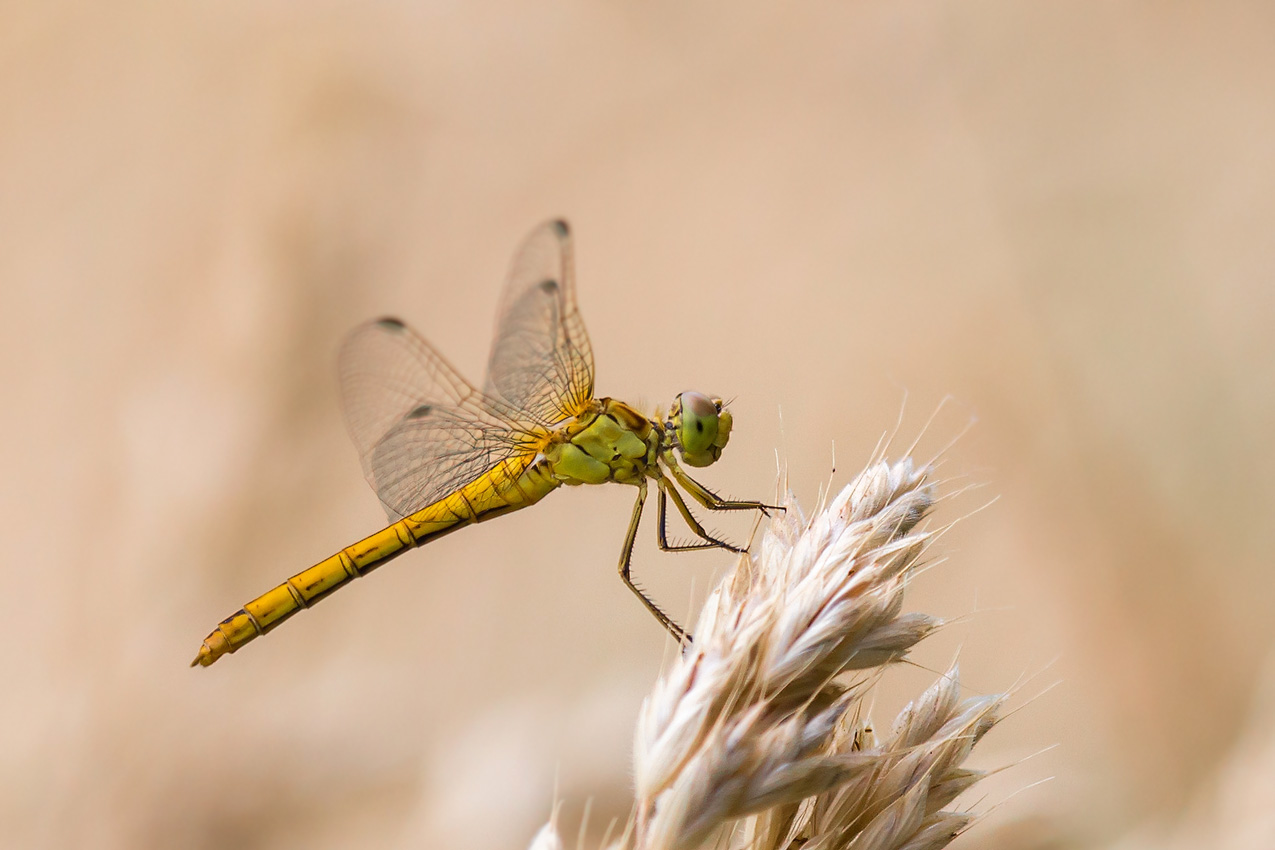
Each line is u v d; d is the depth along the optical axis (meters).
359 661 0.40
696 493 0.37
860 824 0.34
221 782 0.38
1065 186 0.43
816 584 0.33
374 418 0.37
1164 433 0.40
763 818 0.34
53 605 0.40
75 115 0.45
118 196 0.43
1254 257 0.42
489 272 0.45
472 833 0.37
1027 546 0.40
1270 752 0.37
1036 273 0.42
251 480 0.40
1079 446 0.40
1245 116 0.44
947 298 0.43
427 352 0.37
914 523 0.34
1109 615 0.39
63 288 0.42
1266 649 0.38
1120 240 0.43
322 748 0.39
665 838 0.31
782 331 0.43
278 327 0.41
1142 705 0.38
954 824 0.34
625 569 0.37
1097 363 0.41
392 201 0.45
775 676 0.33
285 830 0.38
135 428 0.41
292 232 0.42
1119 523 0.40
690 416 0.37
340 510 0.41
